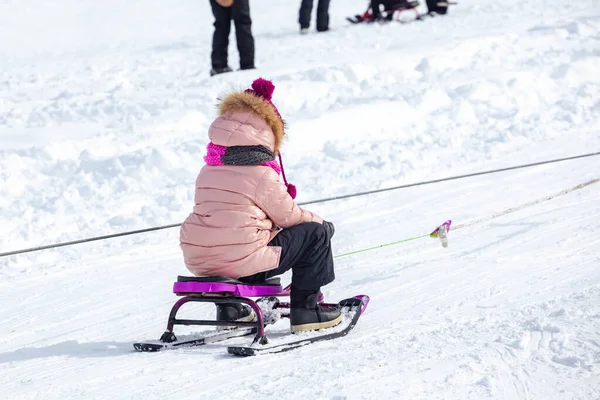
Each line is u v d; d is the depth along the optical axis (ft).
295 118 50.01
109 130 50.57
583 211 34.96
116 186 42.24
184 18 108.06
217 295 21.97
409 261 30.53
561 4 89.66
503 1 97.45
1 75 70.03
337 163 44.19
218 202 21.83
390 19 87.25
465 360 19.83
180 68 69.51
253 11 107.96
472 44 67.87
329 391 18.19
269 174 21.84
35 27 101.86
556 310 23.13
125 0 118.93
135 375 20.18
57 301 29.17
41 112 54.08
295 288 22.81
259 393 18.37
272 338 23.07
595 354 19.70
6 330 26.32
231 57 73.00
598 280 26.08
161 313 26.99
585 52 63.82
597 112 51.78
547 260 29.01
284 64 65.10
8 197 41.22
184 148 46.42
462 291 26.35
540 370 19.07
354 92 56.65
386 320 24.11
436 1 88.22
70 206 39.45
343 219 36.78
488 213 35.91
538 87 56.80
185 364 20.86
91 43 92.53
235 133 21.75
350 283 28.50
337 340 22.44
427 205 37.86
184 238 22.29
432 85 57.21
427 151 46.14
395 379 18.79
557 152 44.88
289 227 22.47
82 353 22.70
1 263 33.63
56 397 18.94
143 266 32.78
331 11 102.89
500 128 49.29
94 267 32.89
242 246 21.62
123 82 63.67
